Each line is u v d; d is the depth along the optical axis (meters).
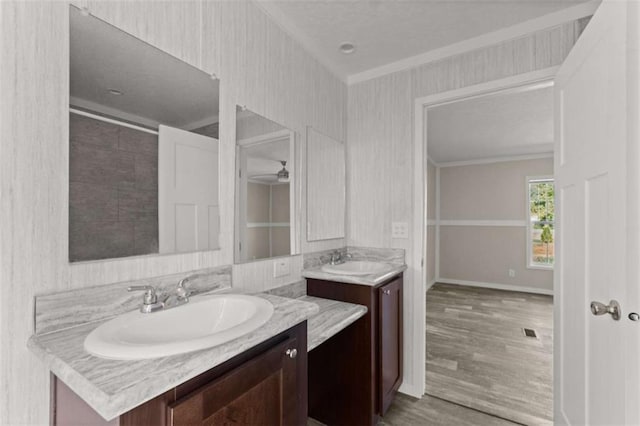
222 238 1.42
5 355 0.80
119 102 1.06
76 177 0.95
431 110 3.12
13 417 0.81
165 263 1.19
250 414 0.85
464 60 2.03
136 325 0.93
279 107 1.79
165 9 1.20
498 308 4.19
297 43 1.94
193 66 1.30
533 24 1.79
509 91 1.95
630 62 0.90
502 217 5.38
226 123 1.45
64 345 0.79
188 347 0.73
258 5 1.62
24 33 0.84
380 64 2.30
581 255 1.31
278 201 1.79
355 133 2.46
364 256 2.40
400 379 2.11
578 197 1.34
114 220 1.04
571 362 1.42
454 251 5.80
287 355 1.00
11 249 0.81
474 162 5.62
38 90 0.87
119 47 1.06
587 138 1.25
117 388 0.58
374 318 1.75
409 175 2.23
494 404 2.02
